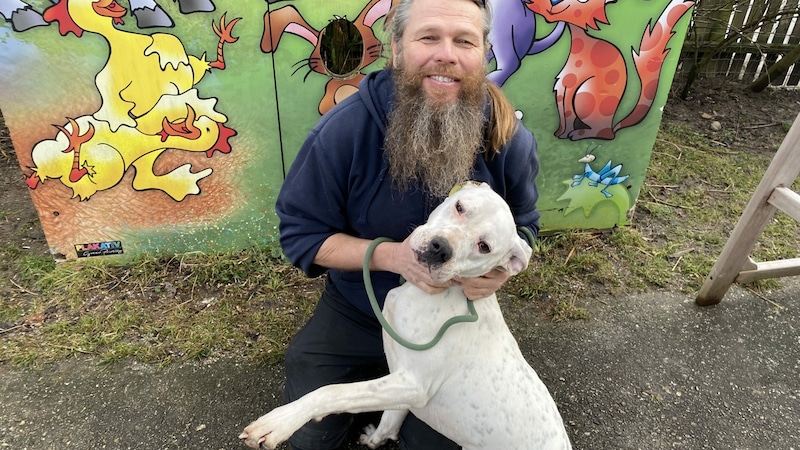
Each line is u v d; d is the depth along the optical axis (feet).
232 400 7.15
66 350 7.64
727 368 8.11
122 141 8.37
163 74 8.00
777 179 7.80
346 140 5.49
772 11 14.99
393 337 5.04
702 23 15.01
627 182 10.36
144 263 9.14
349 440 6.86
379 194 5.67
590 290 9.41
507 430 5.17
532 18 8.52
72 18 7.40
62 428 6.68
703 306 9.20
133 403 7.03
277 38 8.03
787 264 9.00
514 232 4.74
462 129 5.20
